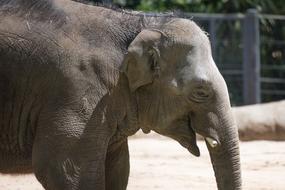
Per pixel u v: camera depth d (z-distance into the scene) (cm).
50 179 1153
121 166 1248
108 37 1178
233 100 3397
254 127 2552
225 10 3875
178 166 1941
